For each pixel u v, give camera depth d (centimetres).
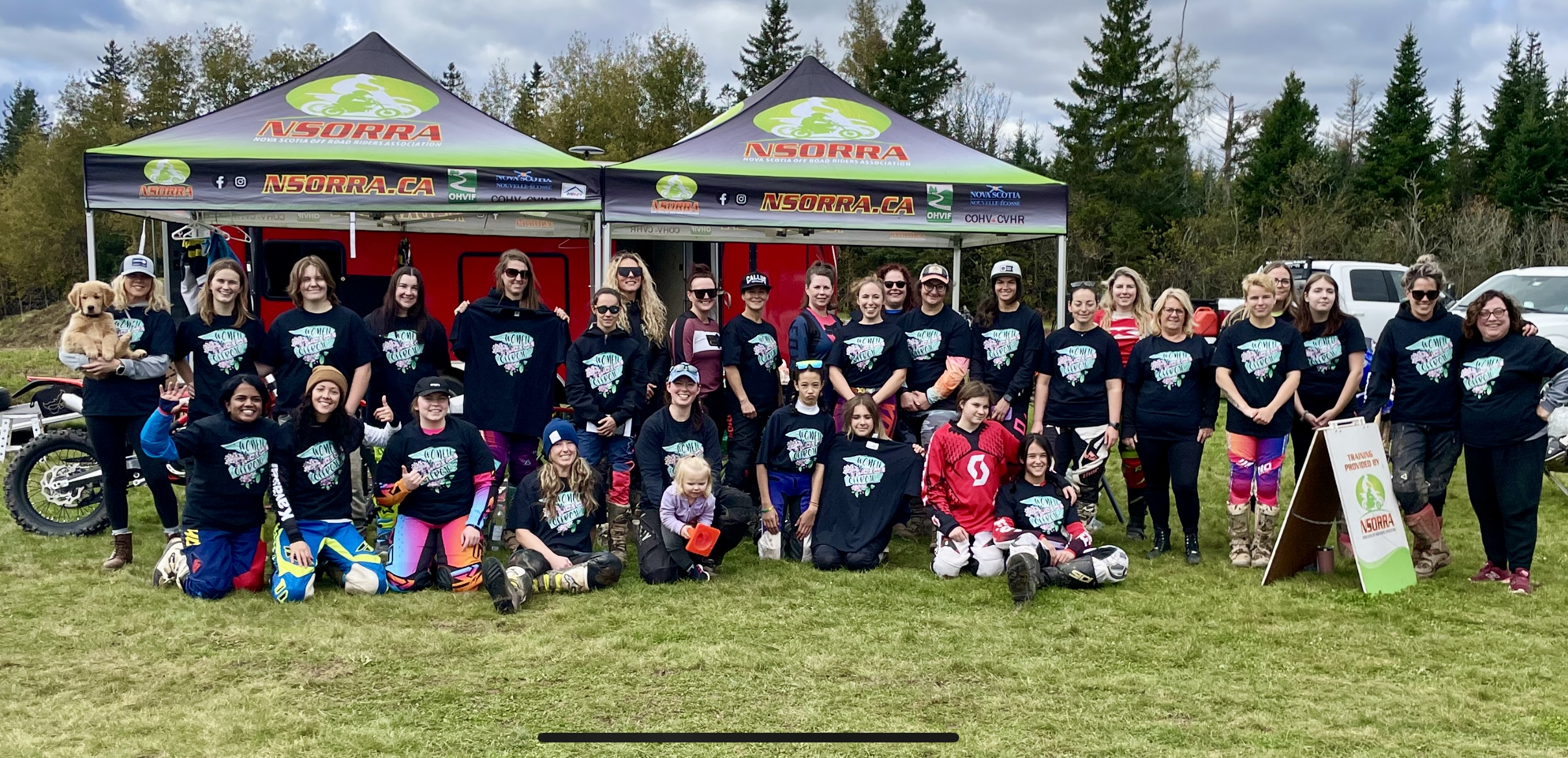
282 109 731
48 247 3853
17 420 689
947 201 754
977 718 380
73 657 436
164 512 587
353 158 691
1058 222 771
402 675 419
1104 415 635
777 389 664
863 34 4538
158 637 462
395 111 741
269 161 680
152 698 392
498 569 502
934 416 641
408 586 540
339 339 584
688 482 555
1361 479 561
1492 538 578
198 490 523
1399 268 1392
